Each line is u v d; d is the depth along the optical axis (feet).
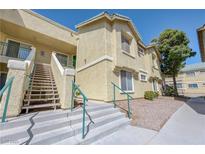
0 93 8.97
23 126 10.61
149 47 50.24
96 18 30.12
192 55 56.95
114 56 28.84
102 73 27.12
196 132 15.30
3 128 9.62
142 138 13.23
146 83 47.09
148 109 26.66
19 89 11.96
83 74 31.83
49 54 38.17
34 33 30.45
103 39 28.45
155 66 57.62
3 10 24.54
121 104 26.91
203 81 95.25
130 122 18.60
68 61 43.47
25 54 31.24
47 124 11.50
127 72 34.50
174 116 24.12
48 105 14.80
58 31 34.68
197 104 41.93
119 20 31.30
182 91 104.12
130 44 36.68
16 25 26.63
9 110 11.24
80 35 35.45
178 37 57.21
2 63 25.02
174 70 63.26
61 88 16.87
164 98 52.06
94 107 18.03
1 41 26.68
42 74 24.77
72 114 14.60
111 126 15.19
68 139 11.23
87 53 31.94
